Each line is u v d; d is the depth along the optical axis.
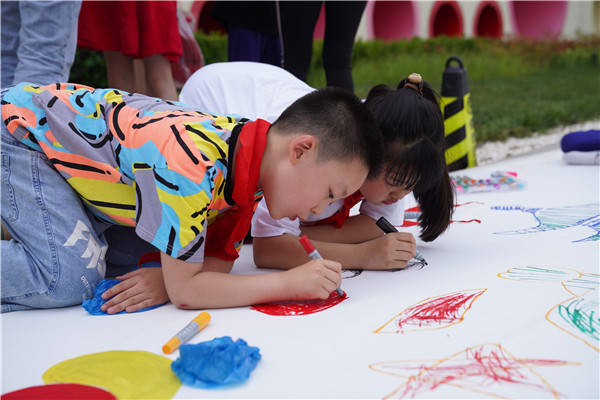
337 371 1.16
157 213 1.45
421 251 2.01
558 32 12.98
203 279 1.49
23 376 1.18
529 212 2.47
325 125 1.46
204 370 1.13
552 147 4.31
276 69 2.45
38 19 2.28
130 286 1.57
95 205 1.62
